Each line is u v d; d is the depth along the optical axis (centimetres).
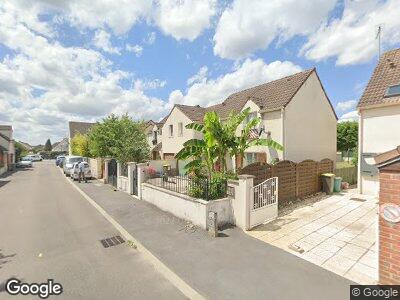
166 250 683
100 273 570
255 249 676
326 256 627
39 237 793
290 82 1761
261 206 881
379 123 1280
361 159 1344
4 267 597
